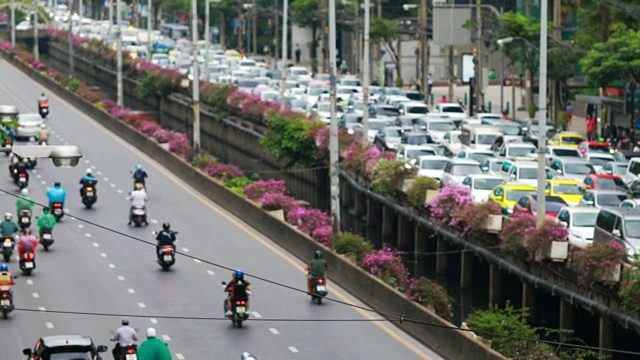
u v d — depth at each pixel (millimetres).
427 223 153750
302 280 133750
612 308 110375
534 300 127188
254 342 108812
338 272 132750
